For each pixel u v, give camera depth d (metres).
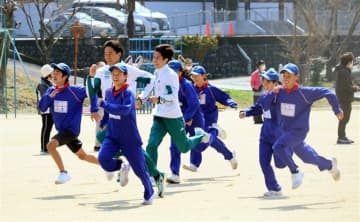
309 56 54.47
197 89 17.33
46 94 15.35
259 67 33.31
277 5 69.56
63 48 53.69
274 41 60.41
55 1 53.44
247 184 15.59
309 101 13.80
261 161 14.12
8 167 18.62
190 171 17.62
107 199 13.82
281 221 11.37
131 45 53.66
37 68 51.38
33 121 34.31
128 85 13.27
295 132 13.85
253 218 11.65
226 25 61.19
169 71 14.88
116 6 57.59
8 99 42.38
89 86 14.09
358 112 37.75
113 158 13.21
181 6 67.31
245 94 46.84
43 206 13.10
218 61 58.59
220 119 34.66
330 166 14.30
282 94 13.95
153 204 13.19
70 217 11.99
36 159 20.28
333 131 27.52
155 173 13.82
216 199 13.68
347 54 23.28
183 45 56.16
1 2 50.56
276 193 13.98
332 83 53.88
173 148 15.87
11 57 51.94
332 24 56.31
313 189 14.53
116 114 12.85
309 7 55.44
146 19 57.16
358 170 17.12
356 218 11.57
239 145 23.25
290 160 13.90
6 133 28.33
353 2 60.38
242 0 67.69
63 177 15.35
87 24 54.59
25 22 55.66
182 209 12.61
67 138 15.28
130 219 11.72
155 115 15.00
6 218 12.00
